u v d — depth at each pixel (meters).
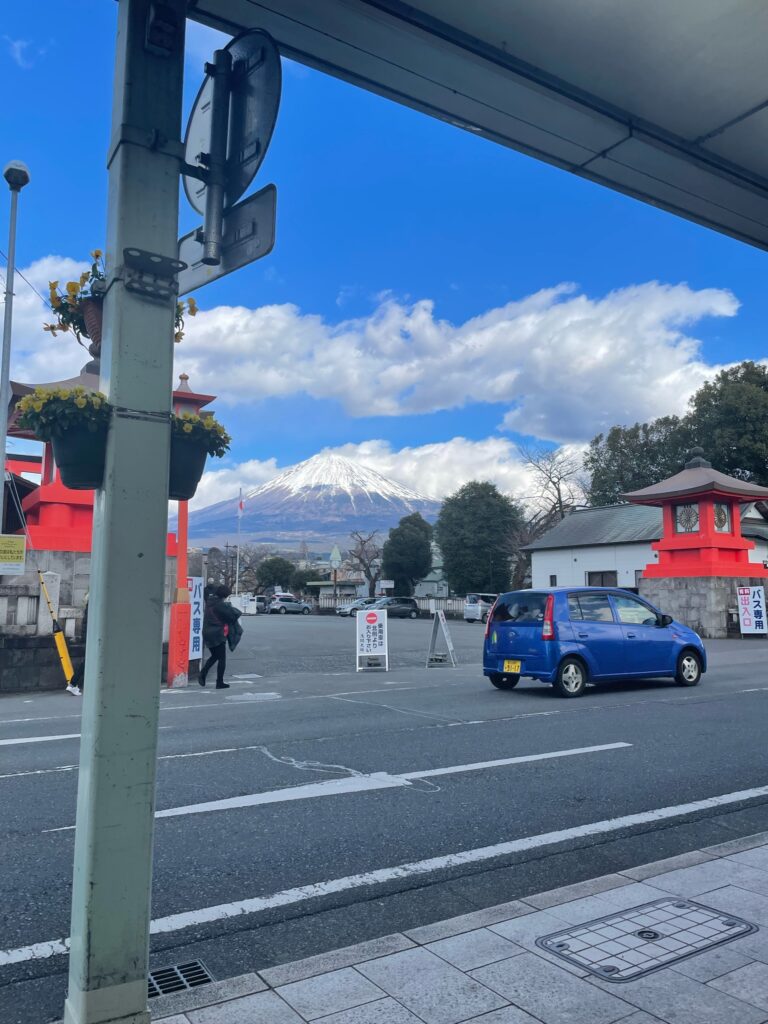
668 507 31.38
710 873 4.64
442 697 12.37
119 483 2.62
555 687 12.11
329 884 4.68
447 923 3.95
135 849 2.57
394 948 3.66
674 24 4.10
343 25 3.99
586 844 5.41
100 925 2.49
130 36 2.80
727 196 5.88
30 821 5.75
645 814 6.06
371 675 16.58
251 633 31.41
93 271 3.22
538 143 5.20
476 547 58.06
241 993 3.25
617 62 4.42
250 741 8.62
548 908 4.13
